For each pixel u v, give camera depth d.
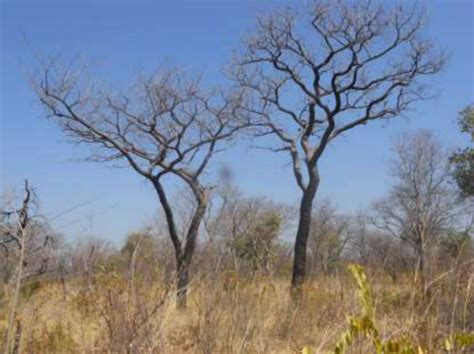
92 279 6.81
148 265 6.73
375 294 5.70
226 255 6.96
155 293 6.59
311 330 7.42
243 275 7.36
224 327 6.67
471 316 5.43
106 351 6.50
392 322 5.22
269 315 7.44
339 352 4.03
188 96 18.58
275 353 6.93
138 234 7.00
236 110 19.23
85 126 18.33
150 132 18.25
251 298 6.93
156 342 6.38
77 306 7.30
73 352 7.12
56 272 6.52
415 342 4.92
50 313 7.71
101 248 6.96
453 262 5.69
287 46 19.73
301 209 19.08
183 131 18.44
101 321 7.46
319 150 19.45
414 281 5.58
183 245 7.59
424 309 5.49
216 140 18.88
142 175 17.98
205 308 6.68
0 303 6.01
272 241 10.45
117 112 18.41
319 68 19.52
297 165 19.95
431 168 33.72
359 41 19.25
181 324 6.80
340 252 10.69
